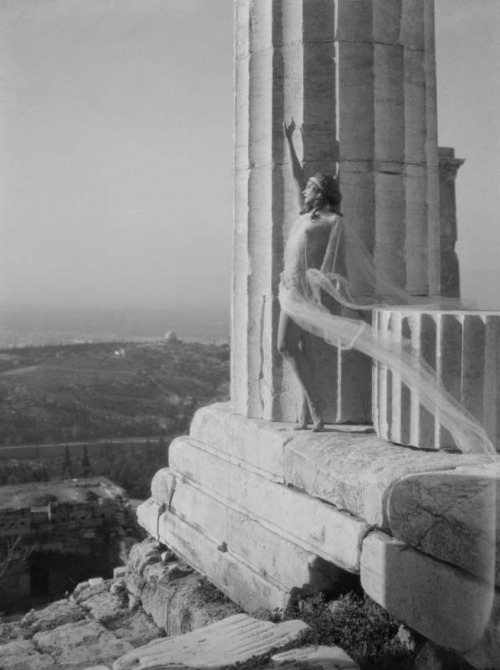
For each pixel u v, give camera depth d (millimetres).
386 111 7668
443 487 5598
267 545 7211
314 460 6750
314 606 6578
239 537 7684
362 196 7617
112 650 7695
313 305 7176
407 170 7762
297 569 6719
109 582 9844
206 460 8500
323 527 6500
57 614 9047
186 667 5539
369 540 5961
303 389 7348
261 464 7523
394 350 6508
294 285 7281
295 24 7598
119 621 8695
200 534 8477
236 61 8148
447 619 5320
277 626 6141
